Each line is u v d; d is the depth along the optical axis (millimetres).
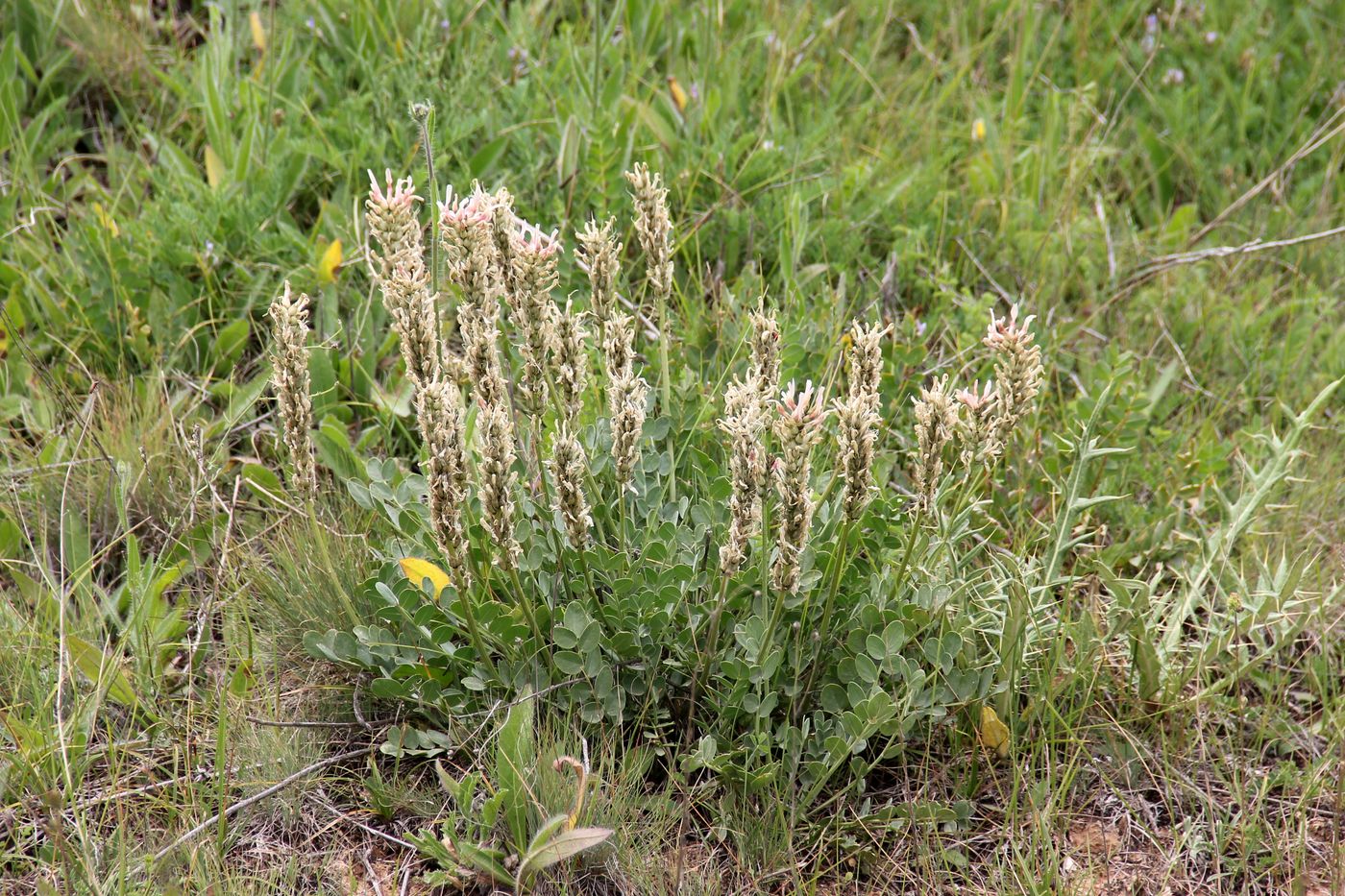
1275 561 3344
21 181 3939
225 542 2918
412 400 3479
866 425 2348
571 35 4504
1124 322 4137
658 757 2785
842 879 2594
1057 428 3674
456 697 2709
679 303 3674
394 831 2629
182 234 3721
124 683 2746
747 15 5145
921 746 2848
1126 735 2803
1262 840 2680
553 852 2354
